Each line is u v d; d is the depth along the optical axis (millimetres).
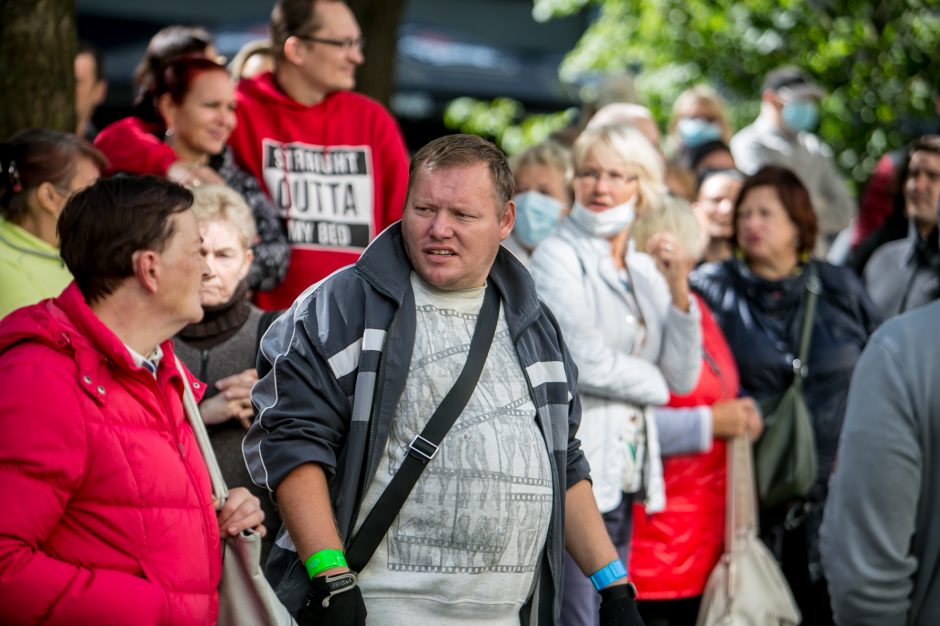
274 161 8953
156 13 26000
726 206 11109
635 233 8516
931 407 6367
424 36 22141
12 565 4512
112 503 4754
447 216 5418
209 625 5062
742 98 18797
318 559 5121
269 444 5258
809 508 9609
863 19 18297
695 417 8477
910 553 6477
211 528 5129
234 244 6934
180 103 8430
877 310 9953
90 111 11641
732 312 9688
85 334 4805
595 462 7809
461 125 20438
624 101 13109
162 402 4996
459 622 5371
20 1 8484
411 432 5348
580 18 30734
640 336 8211
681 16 18938
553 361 5664
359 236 9148
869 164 18000
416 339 5438
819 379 9625
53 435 4617
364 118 9250
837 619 6602
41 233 6953
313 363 5305
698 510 8609
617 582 5773
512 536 5426
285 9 8984
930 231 10391
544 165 9164
